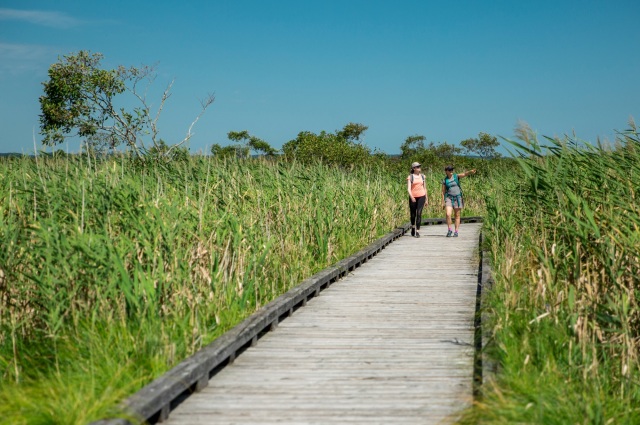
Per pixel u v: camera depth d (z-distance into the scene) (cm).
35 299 631
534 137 768
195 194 1006
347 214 1382
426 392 514
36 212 769
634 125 787
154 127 2048
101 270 630
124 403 422
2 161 1003
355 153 3122
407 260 1339
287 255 977
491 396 462
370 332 720
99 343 555
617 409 469
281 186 1165
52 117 2131
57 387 479
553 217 761
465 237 1819
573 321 555
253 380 547
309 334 712
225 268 762
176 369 500
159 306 654
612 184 757
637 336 583
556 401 455
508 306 677
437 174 2605
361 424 445
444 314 812
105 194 745
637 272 622
